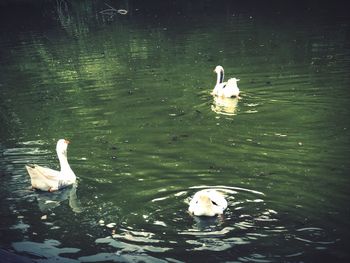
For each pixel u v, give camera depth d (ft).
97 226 25.73
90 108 48.88
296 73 55.52
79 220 26.55
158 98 50.47
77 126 43.55
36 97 55.11
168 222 25.59
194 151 35.78
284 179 30.07
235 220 25.23
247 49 71.87
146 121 43.45
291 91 49.01
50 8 148.25
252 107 45.27
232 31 88.02
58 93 56.18
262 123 40.83
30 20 128.16
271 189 28.76
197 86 54.44
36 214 27.71
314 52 65.57
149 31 96.78
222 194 28.09
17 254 23.17
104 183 31.48
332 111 42.42
